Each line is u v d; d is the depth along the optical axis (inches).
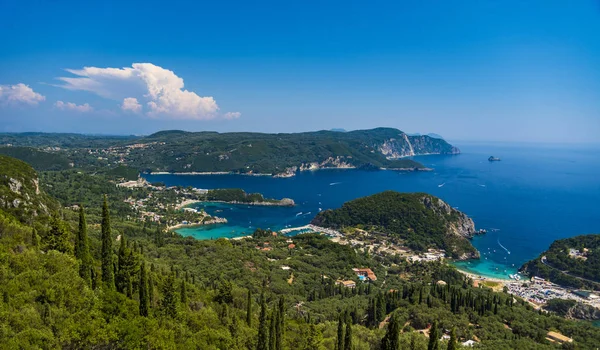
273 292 7140.8
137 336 2842.0
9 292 2632.9
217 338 3619.6
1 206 5738.2
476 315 6038.4
